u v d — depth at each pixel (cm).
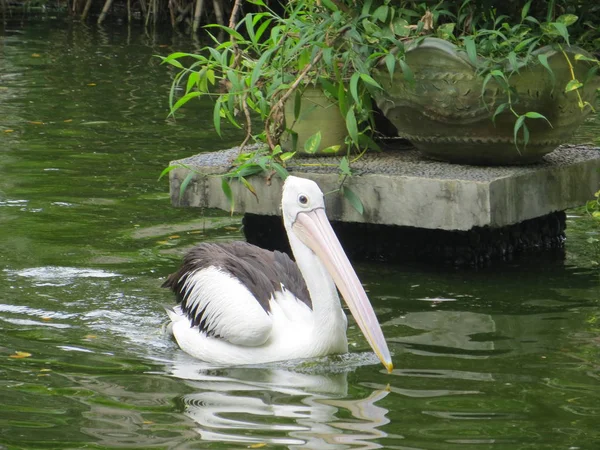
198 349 882
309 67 1125
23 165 1554
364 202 1127
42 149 1659
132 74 2409
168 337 928
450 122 1105
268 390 787
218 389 789
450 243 1155
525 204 1106
